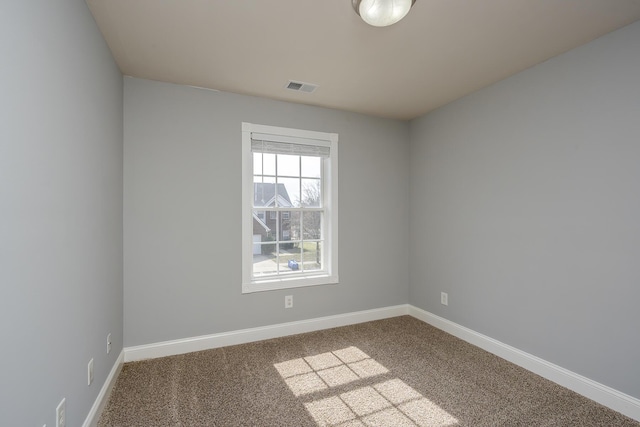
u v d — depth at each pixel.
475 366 2.45
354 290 3.43
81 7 1.56
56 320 1.27
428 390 2.12
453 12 1.72
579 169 2.08
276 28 1.88
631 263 1.83
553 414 1.86
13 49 0.98
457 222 3.06
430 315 3.38
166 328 2.62
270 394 2.06
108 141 2.03
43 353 1.16
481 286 2.80
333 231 3.30
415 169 3.62
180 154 2.67
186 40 2.00
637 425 1.75
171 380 2.22
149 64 2.32
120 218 2.37
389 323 3.42
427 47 2.10
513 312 2.52
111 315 2.10
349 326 3.33
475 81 2.64
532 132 2.38
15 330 0.99
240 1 1.63
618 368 1.88
